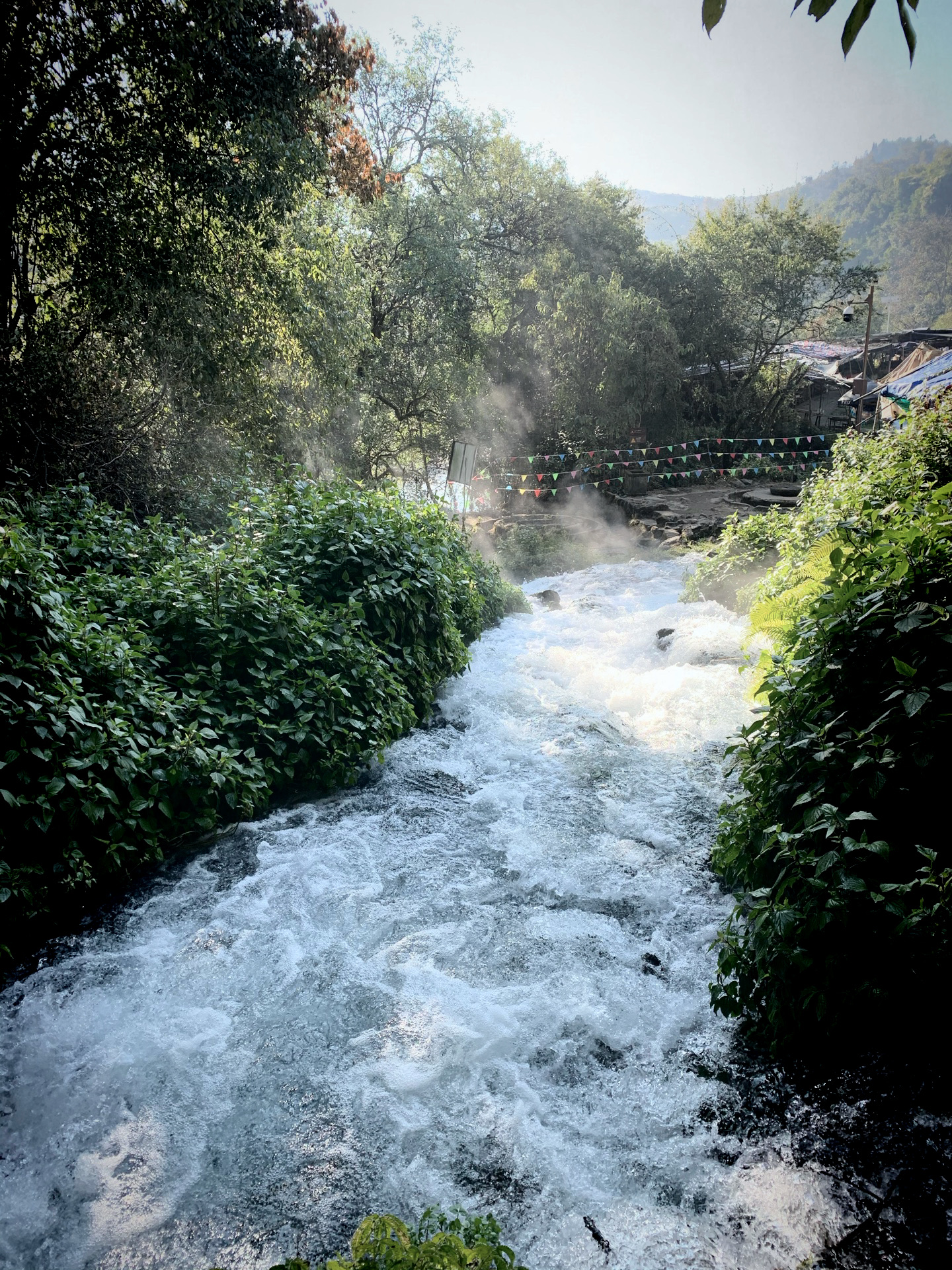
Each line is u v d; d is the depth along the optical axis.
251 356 12.16
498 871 4.65
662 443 25.27
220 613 5.71
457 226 22.11
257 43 11.23
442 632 7.30
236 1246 2.53
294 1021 3.49
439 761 6.04
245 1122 2.99
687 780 5.66
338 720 5.64
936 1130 2.62
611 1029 3.40
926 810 3.18
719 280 28.42
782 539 9.77
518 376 26.16
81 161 10.35
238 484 10.63
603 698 7.44
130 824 4.34
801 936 2.99
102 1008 3.57
